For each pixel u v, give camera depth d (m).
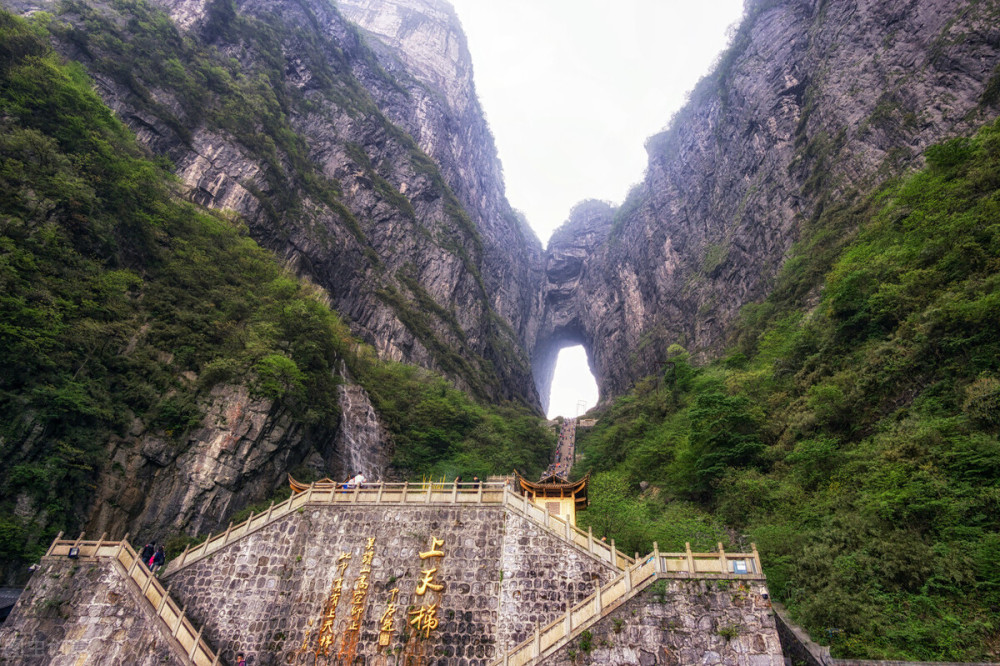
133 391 33.00
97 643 18.55
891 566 17.48
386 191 91.50
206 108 65.94
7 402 26.75
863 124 58.62
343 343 53.91
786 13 88.50
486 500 21.27
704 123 105.06
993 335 23.22
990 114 45.16
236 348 39.66
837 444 26.52
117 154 44.12
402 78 126.31
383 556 20.44
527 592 18.91
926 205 33.66
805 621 16.84
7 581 22.97
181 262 43.53
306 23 101.88
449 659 18.27
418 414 55.53
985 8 51.44
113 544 20.48
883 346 27.80
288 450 37.34
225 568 20.78
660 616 15.33
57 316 31.06
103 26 61.03
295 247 65.06
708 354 72.69
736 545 23.38
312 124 88.00
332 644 19.02
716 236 88.81
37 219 34.00
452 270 93.88
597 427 72.81
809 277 49.75
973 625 14.95
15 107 38.31
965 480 19.03
